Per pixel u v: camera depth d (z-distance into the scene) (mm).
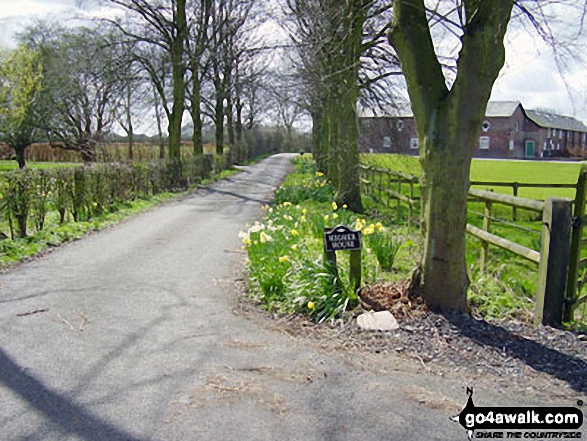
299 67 17797
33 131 32781
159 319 4812
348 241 5047
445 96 4590
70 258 7461
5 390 3400
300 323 4695
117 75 20078
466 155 4539
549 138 65188
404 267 6602
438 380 3572
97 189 11586
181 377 3590
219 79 26844
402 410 3162
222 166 31953
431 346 4117
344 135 12461
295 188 14812
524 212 13609
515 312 4945
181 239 9055
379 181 15453
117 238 9133
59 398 3295
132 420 3035
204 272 6633
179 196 17234
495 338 4227
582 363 3783
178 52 20609
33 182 8852
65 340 4277
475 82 4383
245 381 3533
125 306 5207
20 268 6844
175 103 21016
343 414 3109
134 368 3734
